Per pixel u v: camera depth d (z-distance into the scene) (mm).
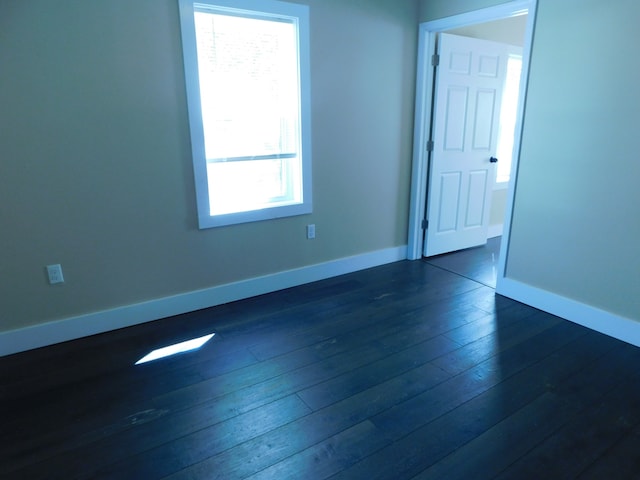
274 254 3150
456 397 1959
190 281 2834
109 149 2383
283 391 2020
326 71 3029
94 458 1626
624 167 2303
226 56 2658
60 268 2391
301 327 2646
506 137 4543
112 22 2248
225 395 1994
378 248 3754
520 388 2023
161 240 2664
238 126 2811
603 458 1604
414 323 2684
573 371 2158
